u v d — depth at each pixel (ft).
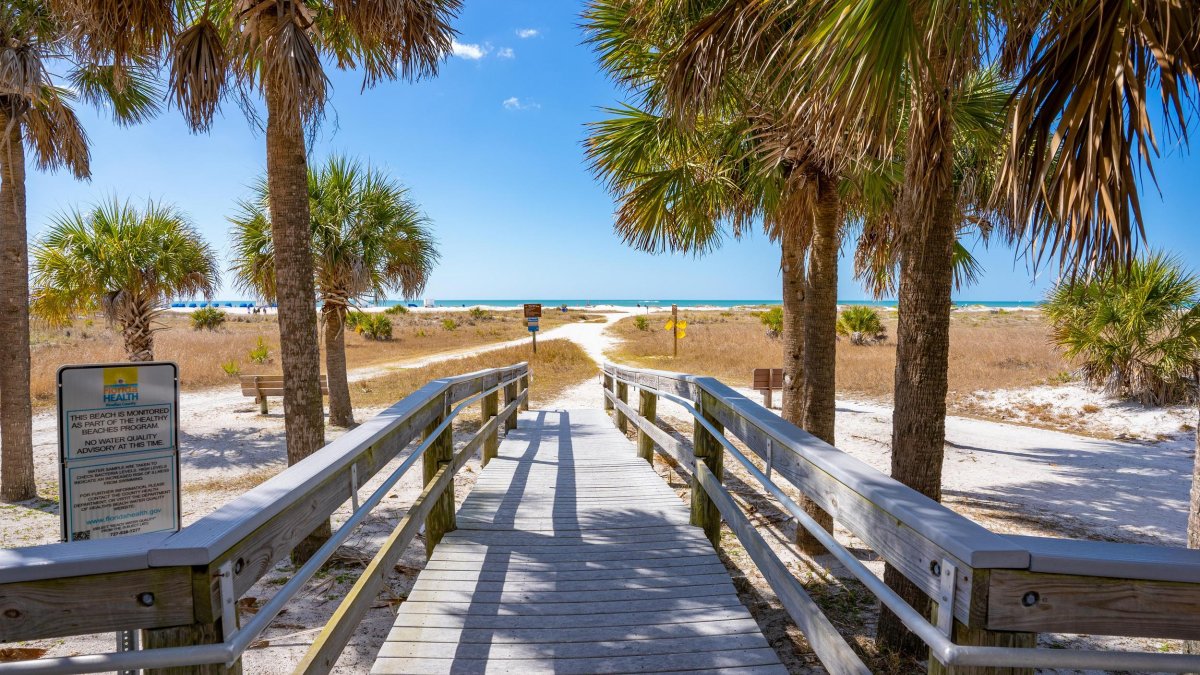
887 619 10.26
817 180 15.78
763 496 20.03
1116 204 5.53
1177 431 29.45
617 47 15.80
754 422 8.63
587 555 12.02
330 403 32.35
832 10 6.70
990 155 14.80
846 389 44.01
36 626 3.73
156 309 30.25
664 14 13.69
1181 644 11.11
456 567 11.42
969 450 27.12
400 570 13.60
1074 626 3.73
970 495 20.54
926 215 9.72
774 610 12.10
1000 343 64.49
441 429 11.91
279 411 37.27
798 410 20.25
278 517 5.16
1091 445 28.04
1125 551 3.78
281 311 14.83
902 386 10.37
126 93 22.54
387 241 32.89
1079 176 5.76
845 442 28.09
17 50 18.01
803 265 20.08
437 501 12.82
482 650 8.57
